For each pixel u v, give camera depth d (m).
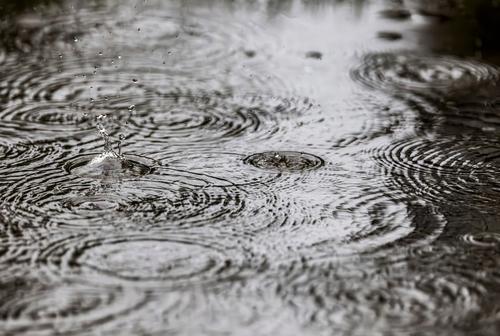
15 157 5.07
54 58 6.76
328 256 4.01
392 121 5.73
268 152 5.23
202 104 5.96
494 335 3.40
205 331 3.39
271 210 4.47
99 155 5.11
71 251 4.01
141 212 4.41
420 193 4.71
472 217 4.44
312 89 6.27
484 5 8.09
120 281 3.76
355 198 4.64
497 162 5.13
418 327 3.45
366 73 6.57
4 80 6.29
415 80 6.45
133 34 7.31
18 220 4.30
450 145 5.37
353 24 7.65
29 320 3.46
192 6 8.02
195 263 3.92
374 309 3.58
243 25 7.55
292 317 3.51
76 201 4.52
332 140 5.43
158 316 3.49
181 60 6.78
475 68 6.69
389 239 4.19
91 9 7.91
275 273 3.85
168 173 4.89
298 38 7.29
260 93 6.18
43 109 5.81
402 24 7.68
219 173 4.91
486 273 3.89
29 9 7.85
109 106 5.88
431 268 3.92
